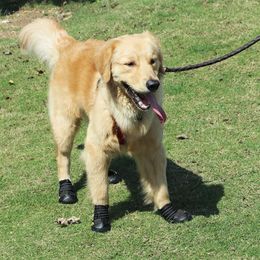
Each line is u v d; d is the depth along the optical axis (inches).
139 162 293.7
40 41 340.2
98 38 540.1
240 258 258.2
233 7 565.0
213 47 493.7
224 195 306.8
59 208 311.1
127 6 602.9
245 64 458.9
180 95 425.7
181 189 317.4
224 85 433.1
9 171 352.2
